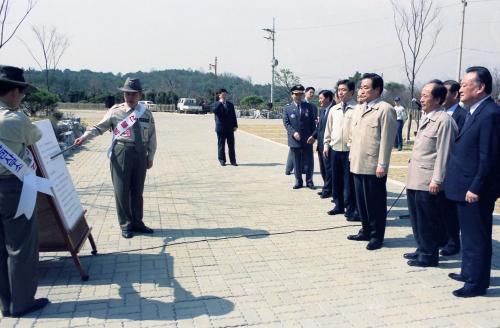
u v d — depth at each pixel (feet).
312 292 13.30
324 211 23.09
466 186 12.87
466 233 13.07
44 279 14.19
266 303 12.57
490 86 12.70
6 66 11.56
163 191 27.61
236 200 25.38
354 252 16.89
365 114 16.85
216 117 37.65
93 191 26.84
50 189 12.87
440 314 11.98
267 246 17.48
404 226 20.47
